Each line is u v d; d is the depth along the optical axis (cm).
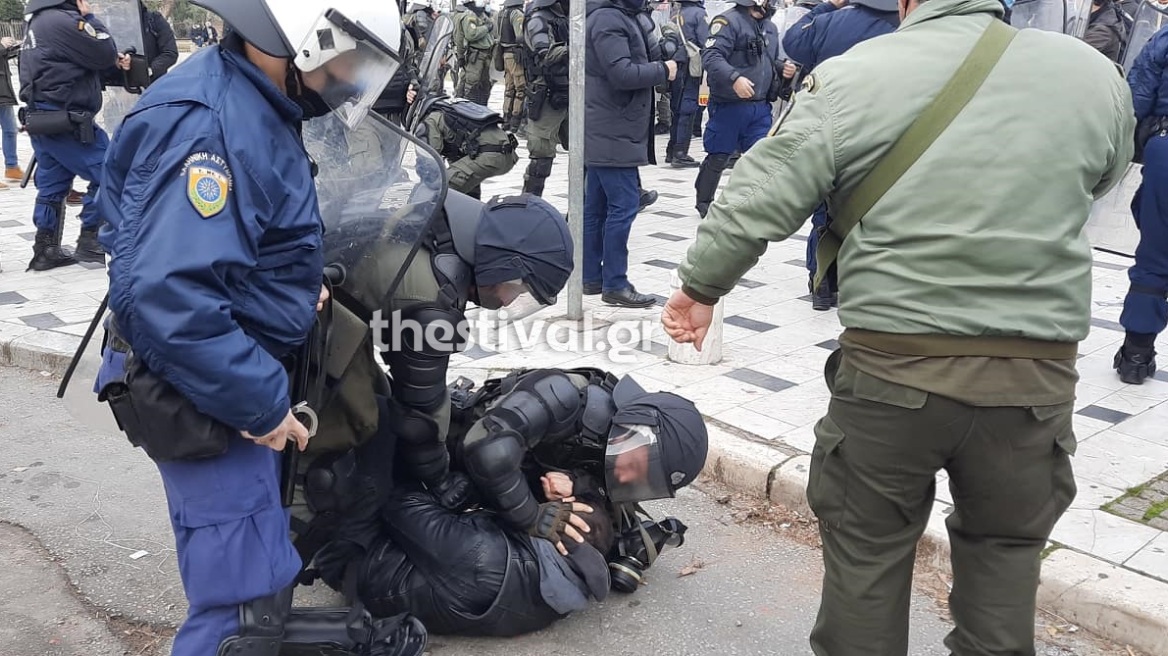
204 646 210
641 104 530
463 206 260
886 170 192
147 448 198
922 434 194
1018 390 190
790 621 287
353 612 244
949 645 221
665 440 275
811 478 219
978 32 193
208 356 180
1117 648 275
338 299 247
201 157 183
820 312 566
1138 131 418
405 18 560
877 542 210
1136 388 447
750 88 713
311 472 252
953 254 187
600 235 577
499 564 266
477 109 519
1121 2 662
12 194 896
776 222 197
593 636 278
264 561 208
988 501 202
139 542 327
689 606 294
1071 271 192
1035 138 187
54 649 269
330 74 204
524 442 270
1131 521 321
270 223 195
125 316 181
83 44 583
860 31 488
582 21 492
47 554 318
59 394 243
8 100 926
